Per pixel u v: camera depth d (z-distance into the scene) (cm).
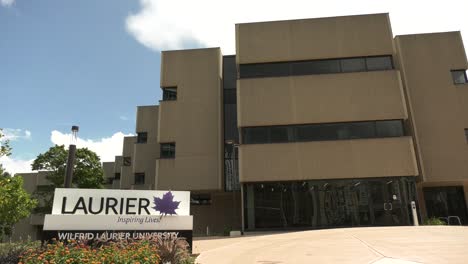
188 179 2897
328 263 1004
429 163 2659
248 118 2642
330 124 2606
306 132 2605
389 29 2741
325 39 2759
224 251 1364
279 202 2503
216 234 2664
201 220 3061
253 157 2569
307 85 2673
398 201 2416
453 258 976
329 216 2433
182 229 1343
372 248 1207
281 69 2750
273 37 2795
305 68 2741
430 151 2678
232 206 3070
